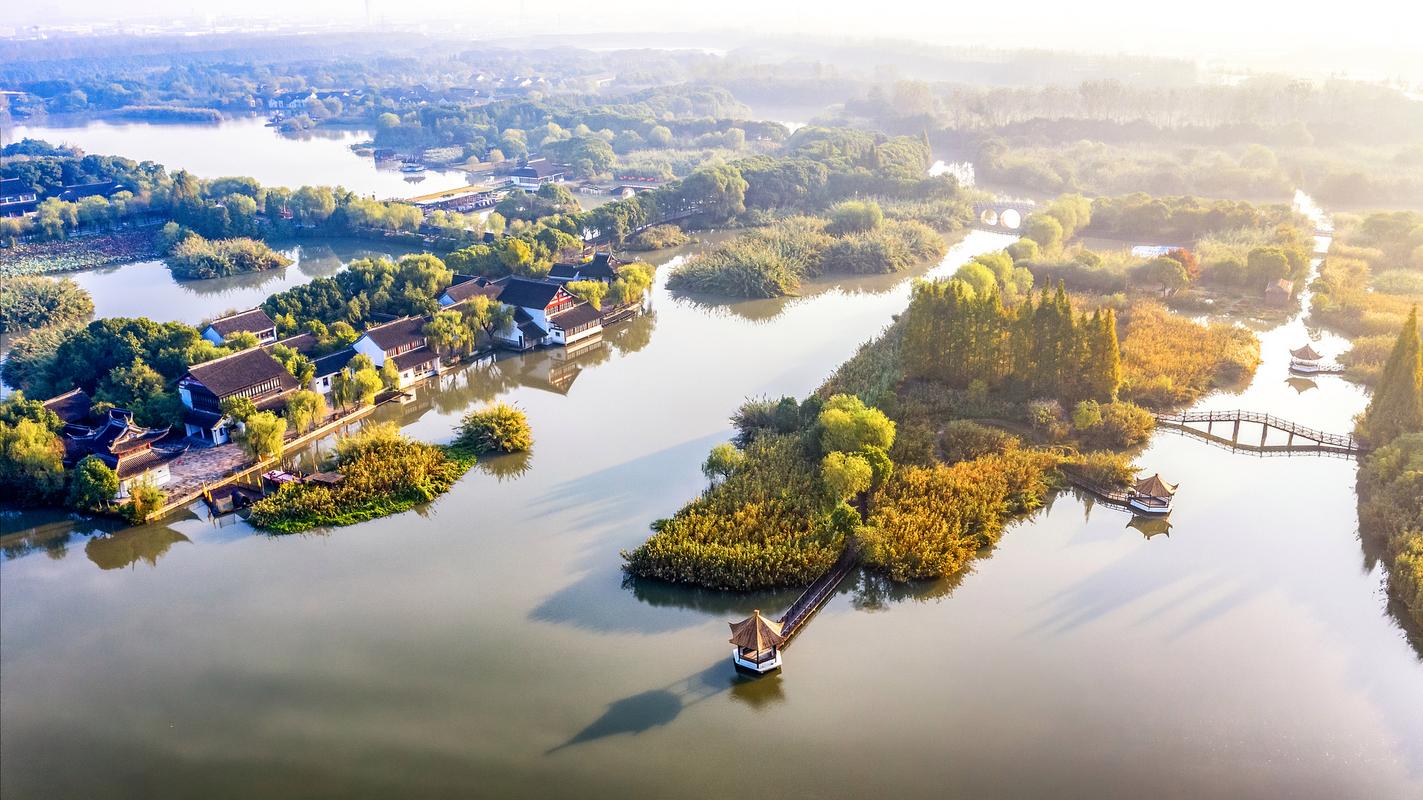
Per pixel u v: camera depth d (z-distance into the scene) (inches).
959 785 2874.0
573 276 7785.4
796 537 4005.9
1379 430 5000.0
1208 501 4616.1
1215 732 3100.4
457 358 6422.2
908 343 5792.3
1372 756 3014.3
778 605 3791.8
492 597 3818.9
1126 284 7834.6
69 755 3021.7
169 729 3122.5
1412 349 4872.0
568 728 3105.3
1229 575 3993.6
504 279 7313.0
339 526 4372.5
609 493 4645.7
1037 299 7135.8
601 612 3727.9
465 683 3316.9
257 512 4392.2
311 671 3388.3
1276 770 2950.3
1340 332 7062.0
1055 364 5403.5
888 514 4195.4
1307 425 5467.5
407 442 4943.4
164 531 4340.6
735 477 4468.5
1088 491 4665.4
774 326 7317.9
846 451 4564.5
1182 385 5782.5
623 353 6717.5
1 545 4269.2
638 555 3946.9
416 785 2869.1
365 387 5442.9
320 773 2920.8
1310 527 4372.5
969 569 4057.6
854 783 2878.9
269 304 6579.7
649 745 3034.0
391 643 3531.0
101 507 4411.9
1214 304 7667.3
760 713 3181.6
